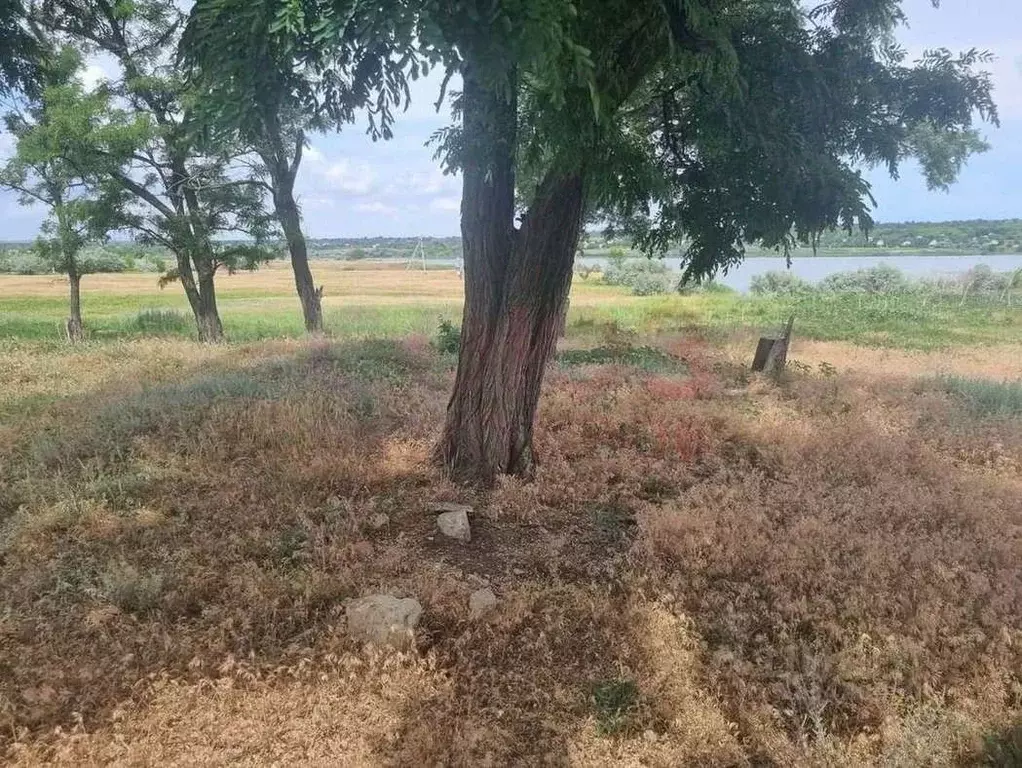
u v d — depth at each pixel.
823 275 43.91
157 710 3.31
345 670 3.61
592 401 8.45
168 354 12.70
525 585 4.36
